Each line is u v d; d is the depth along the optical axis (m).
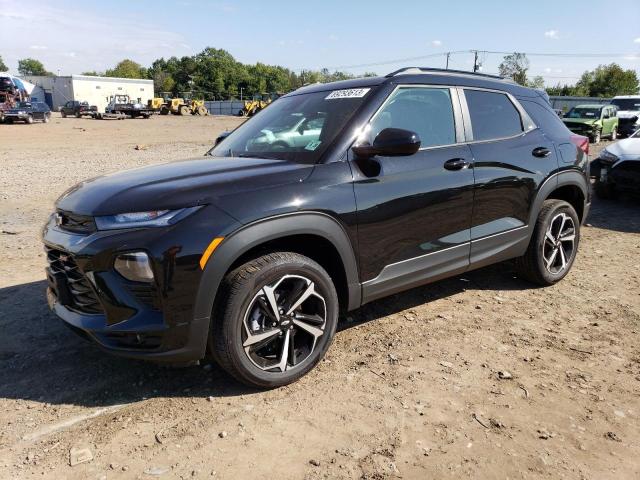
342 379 3.17
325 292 3.14
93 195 2.96
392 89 3.60
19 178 11.23
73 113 49.44
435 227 3.66
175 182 2.94
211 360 3.38
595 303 4.39
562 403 2.93
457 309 4.25
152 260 2.62
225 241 2.72
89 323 2.78
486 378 3.19
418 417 2.79
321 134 3.40
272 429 2.69
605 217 7.84
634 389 3.08
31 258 5.56
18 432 2.65
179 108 58.38
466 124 3.96
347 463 2.44
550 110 4.77
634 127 24.16
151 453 2.50
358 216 3.20
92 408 2.87
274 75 125.94
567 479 2.34
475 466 2.42
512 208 4.20
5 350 3.51
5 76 35.44
